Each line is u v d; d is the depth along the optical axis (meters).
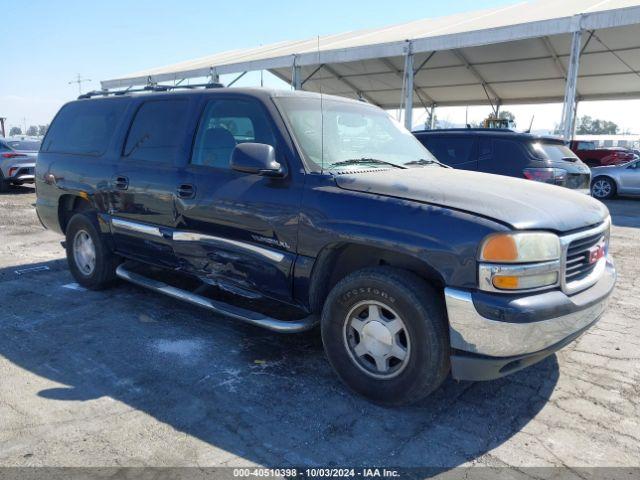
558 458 2.73
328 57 16.61
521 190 3.38
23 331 4.30
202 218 3.96
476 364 2.85
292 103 3.86
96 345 4.05
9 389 3.35
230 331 4.36
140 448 2.75
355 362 3.28
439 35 14.55
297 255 3.44
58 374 3.57
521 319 2.70
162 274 5.50
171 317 4.66
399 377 3.08
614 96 23.12
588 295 3.08
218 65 19.67
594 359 3.90
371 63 20.69
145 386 3.41
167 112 4.51
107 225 4.94
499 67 20.22
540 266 2.81
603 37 15.86
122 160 4.76
